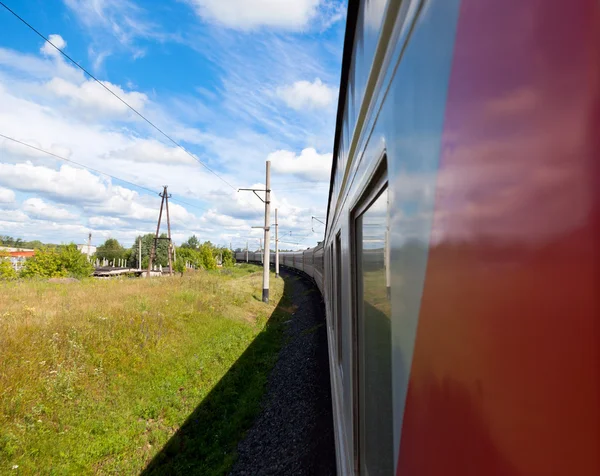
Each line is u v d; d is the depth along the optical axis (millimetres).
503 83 610
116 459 6215
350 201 2762
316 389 8414
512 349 584
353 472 2578
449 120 812
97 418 6805
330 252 7602
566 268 476
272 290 26344
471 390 716
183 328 11625
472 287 710
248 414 8008
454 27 790
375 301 1809
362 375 2430
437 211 875
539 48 528
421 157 990
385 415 1542
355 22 2359
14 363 6934
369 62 1772
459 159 764
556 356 494
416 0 1039
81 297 13391
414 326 1042
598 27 436
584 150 449
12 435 5547
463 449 750
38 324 8875
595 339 433
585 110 448
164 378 8742
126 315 10766
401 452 1179
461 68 755
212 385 9070
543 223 516
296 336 13875
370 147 1845
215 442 7125
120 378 8023
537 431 528
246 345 12305
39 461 5551
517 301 572
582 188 451
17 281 19938
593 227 436
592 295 437
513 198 583
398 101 1232
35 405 6309
